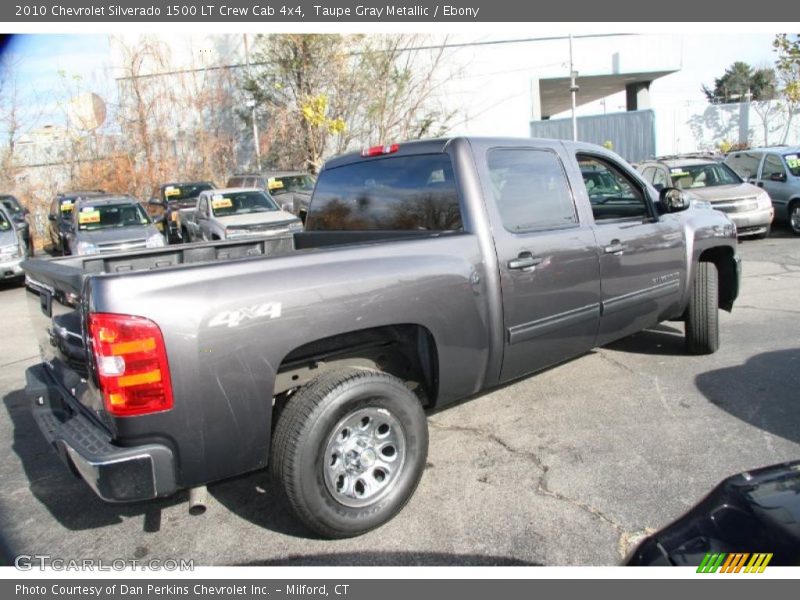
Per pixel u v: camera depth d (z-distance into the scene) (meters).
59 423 3.07
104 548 3.12
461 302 3.43
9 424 4.93
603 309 4.36
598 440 3.97
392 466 3.17
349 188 4.43
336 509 2.96
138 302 2.50
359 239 4.35
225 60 24.23
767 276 8.91
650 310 4.85
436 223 3.79
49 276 3.24
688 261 5.13
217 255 4.62
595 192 4.66
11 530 3.33
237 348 2.68
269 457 2.93
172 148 23.77
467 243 3.52
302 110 21.62
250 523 3.31
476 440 4.08
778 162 13.20
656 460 3.67
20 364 6.81
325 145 24.11
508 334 3.72
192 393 2.60
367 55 23.61
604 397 4.68
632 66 27.58
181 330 2.56
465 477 3.61
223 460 2.76
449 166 3.71
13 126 22.02
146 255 4.29
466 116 26.02
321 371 3.27
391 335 3.43
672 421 4.19
